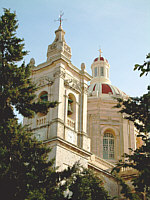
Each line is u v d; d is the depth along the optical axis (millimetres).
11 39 26125
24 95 24750
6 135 22406
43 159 22812
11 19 26547
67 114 34312
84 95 35531
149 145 19031
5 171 20781
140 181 18438
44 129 31609
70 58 36375
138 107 20141
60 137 29766
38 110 25438
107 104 48375
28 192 20531
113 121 47500
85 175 24391
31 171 21828
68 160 30000
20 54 25859
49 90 33469
